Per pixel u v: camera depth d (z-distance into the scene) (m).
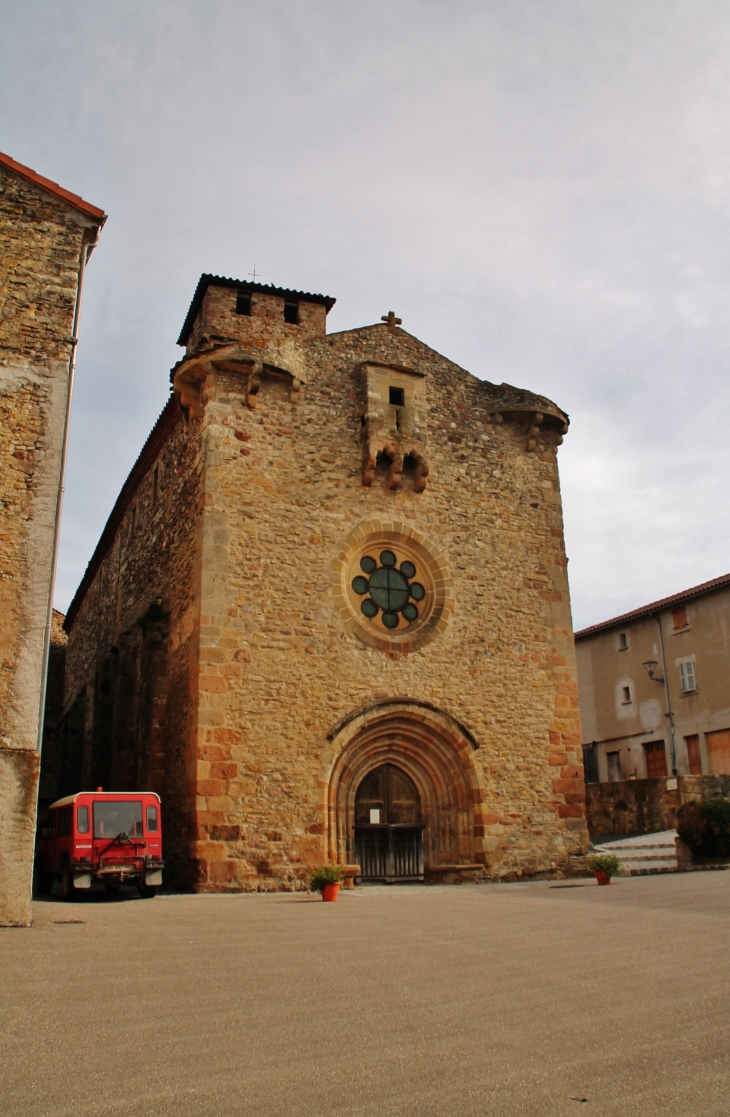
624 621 33.19
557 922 9.79
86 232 12.99
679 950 7.70
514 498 19.91
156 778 17.39
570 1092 4.15
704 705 29.33
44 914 10.88
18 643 10.72
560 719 18.69
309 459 18.03
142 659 18.64
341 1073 4.41
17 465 11.41
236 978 6.63
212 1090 4.14
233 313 19.50
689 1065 4.52
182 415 19.03
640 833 23.72
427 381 19.88
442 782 17.66
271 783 15.75
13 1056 4.60
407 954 7.71
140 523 22.58
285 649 16.59
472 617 18.56
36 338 12.09
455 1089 4.19
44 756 31.94
